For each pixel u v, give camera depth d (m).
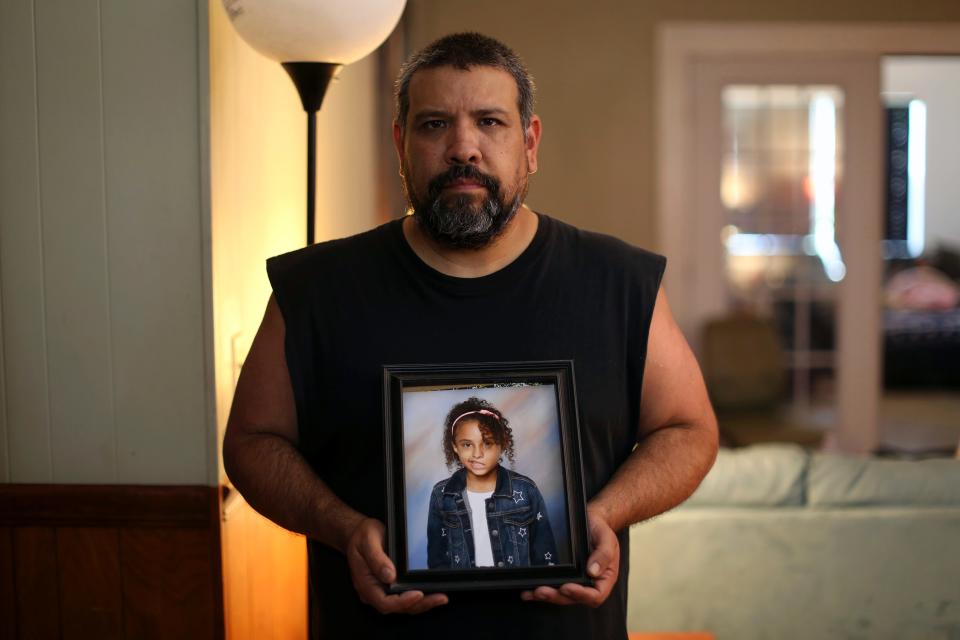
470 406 1.24
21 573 1.78
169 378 1.76
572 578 1.19
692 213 5.16
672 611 2.17
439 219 1.24
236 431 1.35
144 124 1.72
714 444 1.40
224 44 1.80
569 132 5.04
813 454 2.22
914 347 7.65
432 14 4.96
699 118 5.10
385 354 1.29
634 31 5.00
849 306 5.28
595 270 1.34
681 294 5.17
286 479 1.28
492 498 1.22
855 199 5.20
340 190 2.96
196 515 1.76
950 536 2.13
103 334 1.76
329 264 1.35
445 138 1.24
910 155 9.51
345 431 1.30
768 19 5.02
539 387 1.26
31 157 1.74
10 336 1.77
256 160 2.05
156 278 1.74
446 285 1.30
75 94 1.73
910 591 2.14
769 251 5.22
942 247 9.13
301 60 1.78
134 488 1.76
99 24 1.71
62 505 1.76
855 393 5.33
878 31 5.04
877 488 2.15
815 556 2.14
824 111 5.13
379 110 3.83
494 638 1.24
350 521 1.22
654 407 1.40
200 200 1.73
